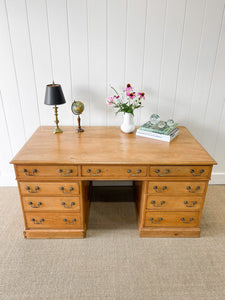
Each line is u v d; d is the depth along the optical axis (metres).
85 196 1.84
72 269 1.56
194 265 1.60
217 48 1.91
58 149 1.67
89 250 1.70
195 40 1.88
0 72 1.97
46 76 1.99
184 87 2.04
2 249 1.71
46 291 1.42
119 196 2.32
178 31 1.85
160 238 1.82
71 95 2.06
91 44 1.89
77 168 1.56
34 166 1.56
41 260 1.62
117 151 1.65
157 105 2.11
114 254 1.67
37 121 2.16
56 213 1.74
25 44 1.88
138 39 1.88
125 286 1.45
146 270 1.56
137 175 1.59
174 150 1.68
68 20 1.81
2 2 1.75
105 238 1.81
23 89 2.03
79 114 1.94
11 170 2.37
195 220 1.78
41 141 1.80
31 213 1.74
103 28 1.84
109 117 2.15
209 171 1.59
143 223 1.79
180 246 1.75
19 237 1.82
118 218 2.03
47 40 1.87
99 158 1.55
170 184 1.64
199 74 2.00
